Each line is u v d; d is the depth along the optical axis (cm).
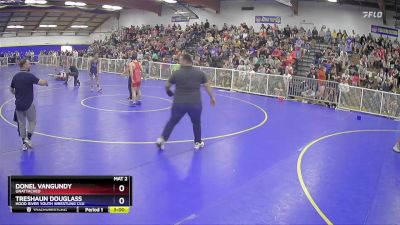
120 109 1322
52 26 4366
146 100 1542
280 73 1986
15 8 3384
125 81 2277
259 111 1426
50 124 1061
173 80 811
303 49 2362
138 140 925
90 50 3919
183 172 714
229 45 2644
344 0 2553
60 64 3431
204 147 891
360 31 2639
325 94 1680
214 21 3375
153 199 587
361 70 2030
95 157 779
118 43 3738
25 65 791
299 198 621
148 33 3575
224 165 767
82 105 1383
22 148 816
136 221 515
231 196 614
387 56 2202
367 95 1553
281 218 545
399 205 614
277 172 742
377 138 1090
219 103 1580
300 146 947
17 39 4347
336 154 895
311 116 1390
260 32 2786
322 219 548
